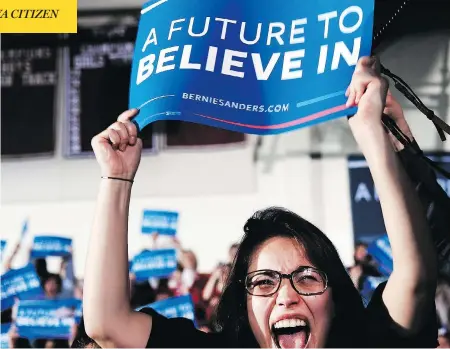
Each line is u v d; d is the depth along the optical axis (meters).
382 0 3.02
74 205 5.55
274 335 2.06
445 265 4.14
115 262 1.81
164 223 5.28
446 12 5.40
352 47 2.00
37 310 4.91
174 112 2.02
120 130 1.90
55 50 5.63
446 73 5.41
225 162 5.55
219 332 2.07
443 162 5.27
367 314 1.88
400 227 1.74
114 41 5.58
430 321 1.84
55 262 5.30
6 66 5.64
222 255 5.39
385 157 1.76
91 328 1.80
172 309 4.60
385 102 1.83
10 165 5.61
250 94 2.03
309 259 2.11
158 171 5.55
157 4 2.17
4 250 5.45
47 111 5.63
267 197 5.48
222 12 2.11
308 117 1.98
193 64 2.06
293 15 2.08
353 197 5.37
